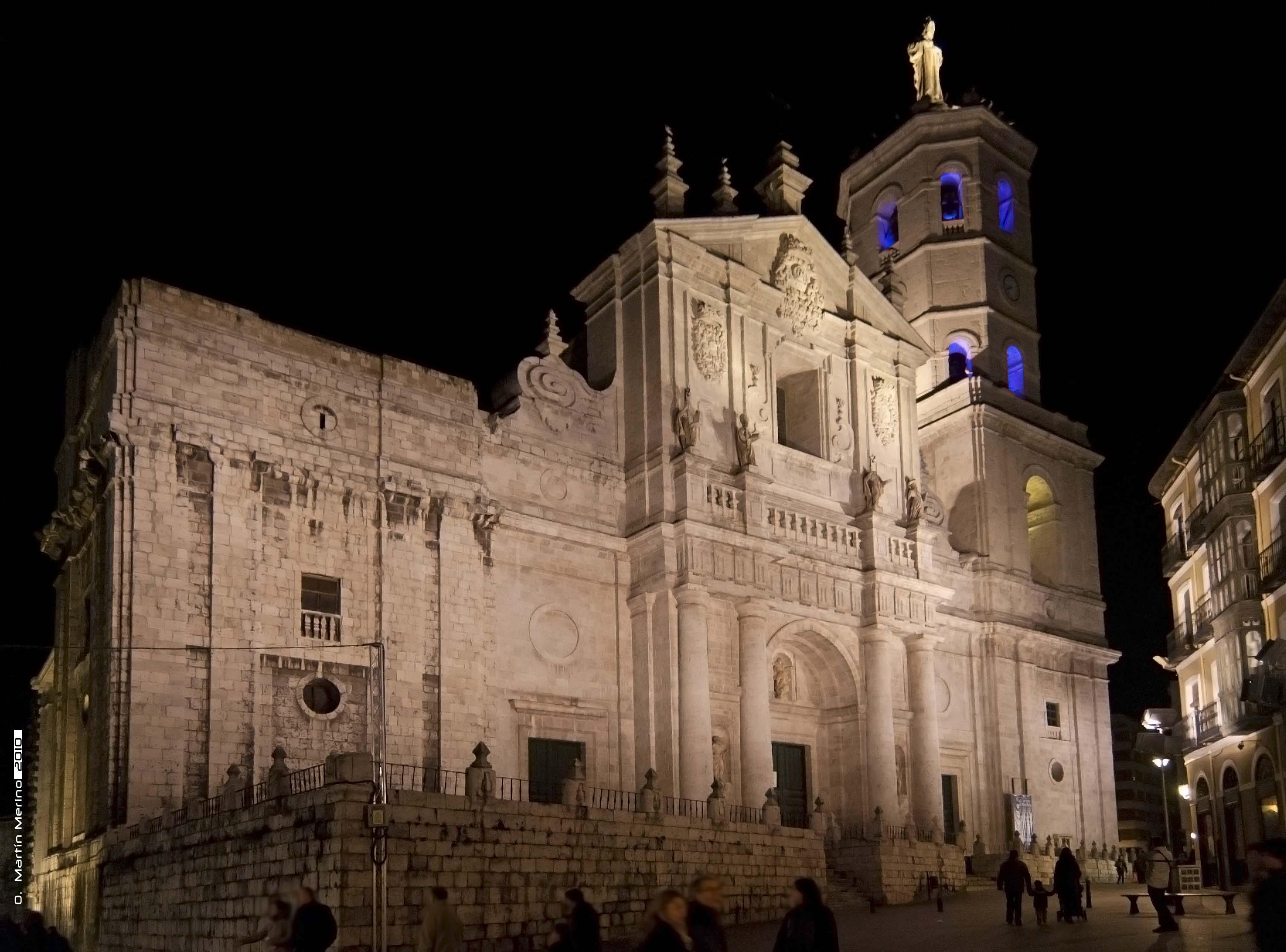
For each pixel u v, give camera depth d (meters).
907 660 50.19
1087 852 54.47
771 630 45.12
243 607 34.28
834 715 48.94
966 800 52.47
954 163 61.75
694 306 46.00
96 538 36.00
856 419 50.59
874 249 63.25
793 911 14.12
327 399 37.34
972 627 54.16
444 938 18.61
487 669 38.81
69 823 37.75
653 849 32.09
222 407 35.09
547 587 41.56
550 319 45.41
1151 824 114.44
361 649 36.16
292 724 34.47
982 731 53.84
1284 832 41.19
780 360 49.75
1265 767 43.41
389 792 25.98
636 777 41.84
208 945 27.27
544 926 28.34
